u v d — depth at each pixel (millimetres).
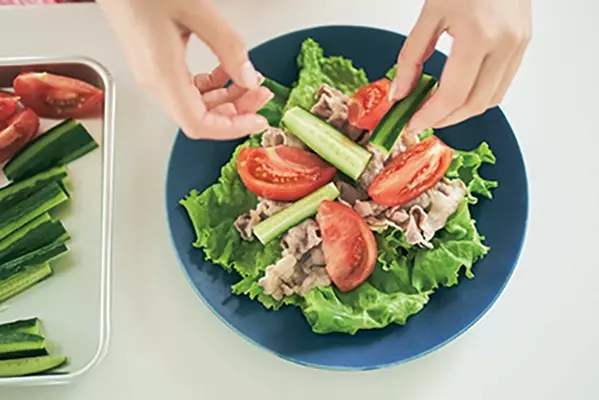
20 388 1069
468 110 886
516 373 1074
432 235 1069
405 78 881
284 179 1093
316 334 1034
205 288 1062
